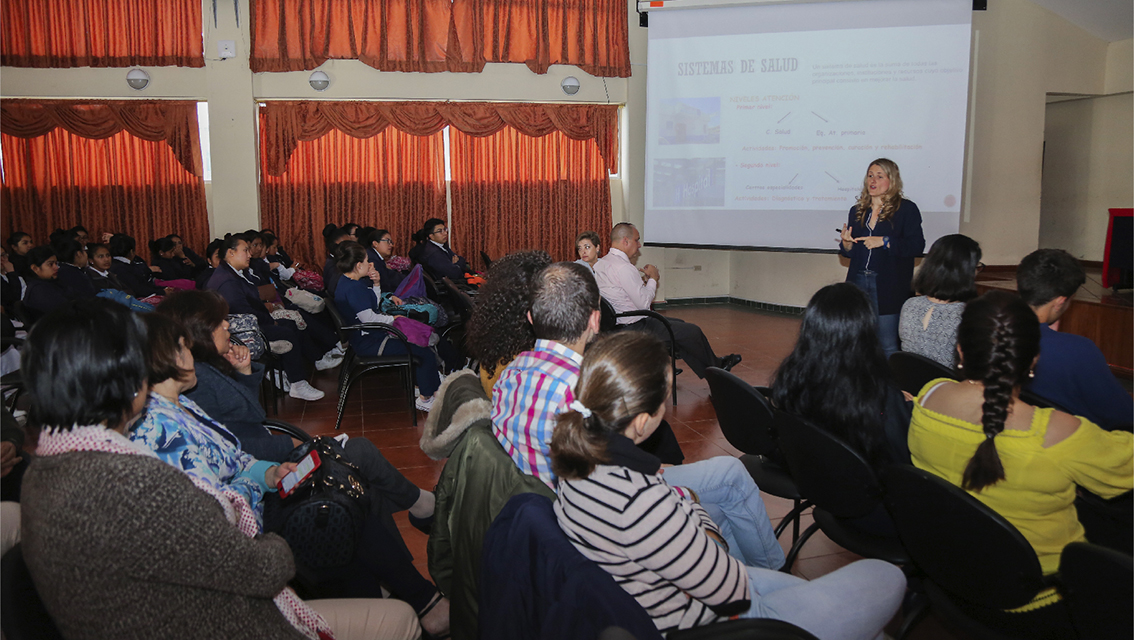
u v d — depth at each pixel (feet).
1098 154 25.29
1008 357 4.35
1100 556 3.39
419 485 9.73
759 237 20.83
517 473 4.52
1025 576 4.14
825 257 23.24
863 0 19.20
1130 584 3.31
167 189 21.71
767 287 25.07
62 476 2.89
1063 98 25.41
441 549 5.70
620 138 24.79
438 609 5.87
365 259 12.60
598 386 3.54
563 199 24.30
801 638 3.41
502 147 23.67
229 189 21.49
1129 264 17.34
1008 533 4.05
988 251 23.84
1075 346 5.97
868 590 4.27
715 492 5.84
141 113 20.99
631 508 3.45
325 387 15.17
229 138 21.31
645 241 21.86
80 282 14.99
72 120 20.74
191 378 4.92
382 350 12.37
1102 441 4.29
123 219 21.67
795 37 19.80
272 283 16.66
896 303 12.91
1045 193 27.37
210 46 20.93
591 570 3.34
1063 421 4.38
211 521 3.11
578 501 3.58
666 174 21.31
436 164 23.16
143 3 20.51
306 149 22.24
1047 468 4.32
